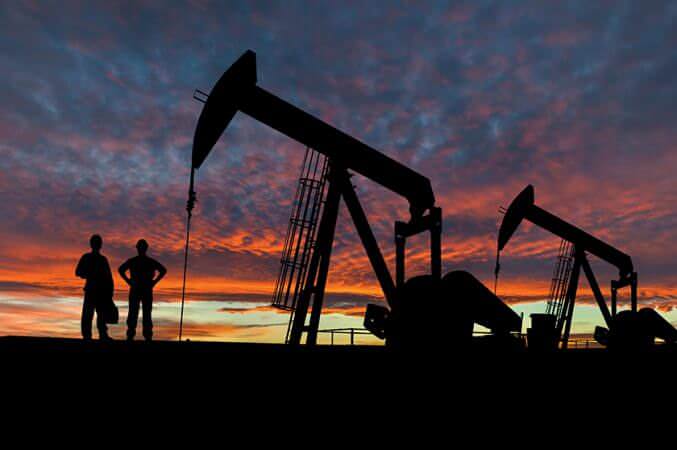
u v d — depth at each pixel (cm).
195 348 542
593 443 788
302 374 588
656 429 852
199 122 910
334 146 1006
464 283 838
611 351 871
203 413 527
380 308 905
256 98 942
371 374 633
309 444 570
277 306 968
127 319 838
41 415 471
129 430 496
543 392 769
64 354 489
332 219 1007
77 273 777
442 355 698
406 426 641
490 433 705
